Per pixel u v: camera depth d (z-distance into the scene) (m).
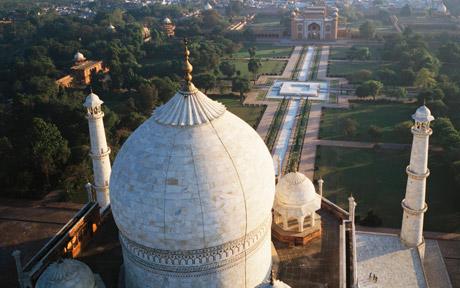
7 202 102.38
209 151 42.47
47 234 91.38
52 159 105.69
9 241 89.44
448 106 140.00
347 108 152.75
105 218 62.44
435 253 81.88
